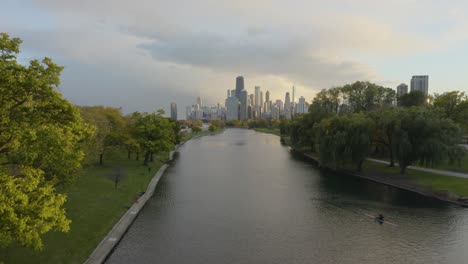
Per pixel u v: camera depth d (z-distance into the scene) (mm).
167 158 90750
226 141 173125
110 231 31688
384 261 28031
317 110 106875
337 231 34656
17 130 18562
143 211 40562
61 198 20156
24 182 18594
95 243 28406
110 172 56812
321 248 30406
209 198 47406
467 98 89875
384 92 116000
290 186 56188
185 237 32531
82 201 37938
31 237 17594
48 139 18859
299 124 112312
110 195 42094
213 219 38094
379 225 36469
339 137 65625
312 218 38812
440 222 37344
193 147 134250
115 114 72688
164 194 49406
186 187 54438
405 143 56719
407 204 44688
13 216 16234
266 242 31656
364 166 72312
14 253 23781
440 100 93500
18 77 18578
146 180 56094
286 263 27453
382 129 64875
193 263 27062
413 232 34344
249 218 38625
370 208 42812
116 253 28500
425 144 54781
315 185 57125
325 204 44781
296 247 30594
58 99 20141
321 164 74062
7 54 18703
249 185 56750
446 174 58406
